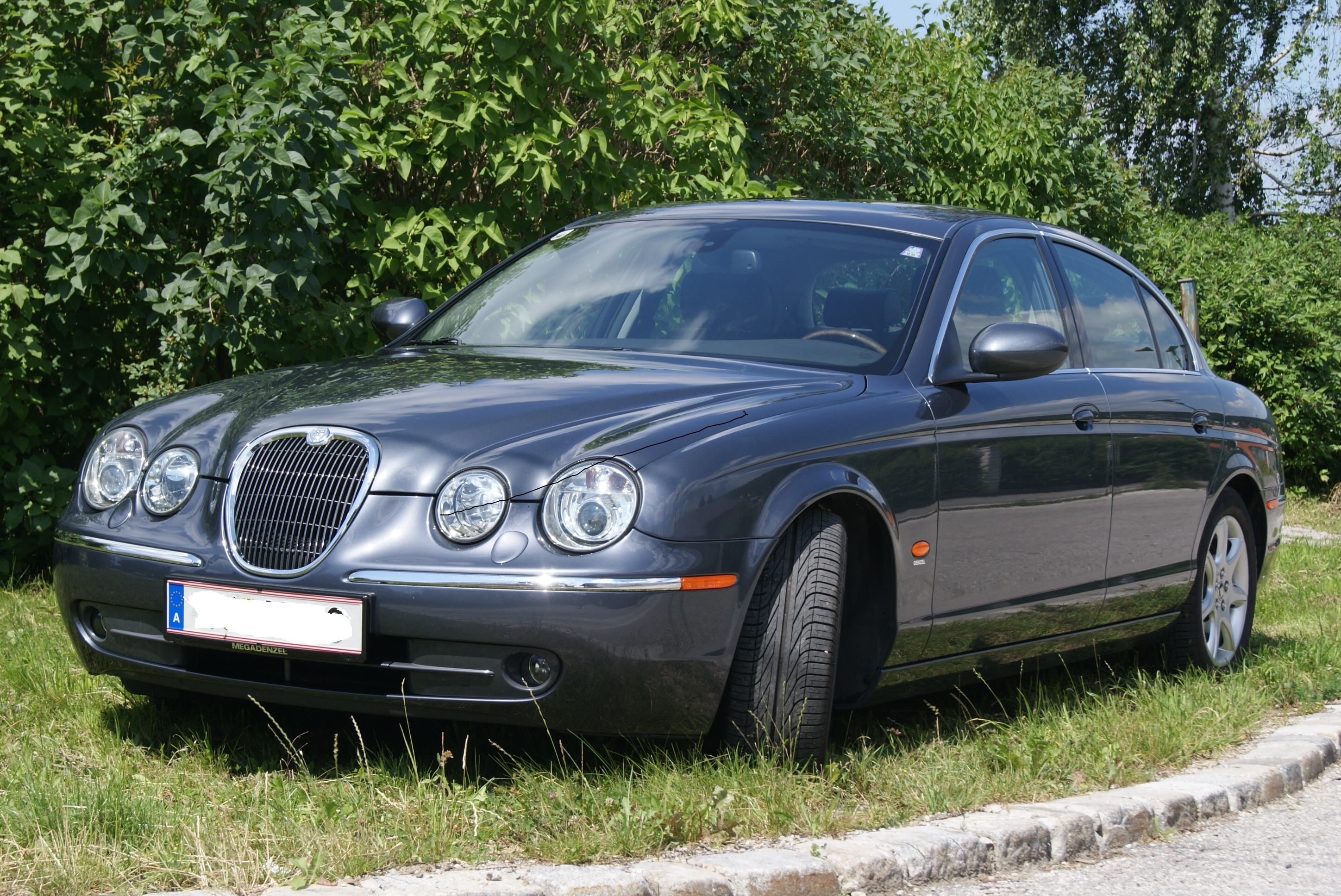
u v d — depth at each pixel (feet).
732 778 10.87
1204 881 10.86
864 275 14.17
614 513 10.31
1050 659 15.33
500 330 14.82
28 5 18.78
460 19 21.03
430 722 12.57
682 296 14.30
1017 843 10.90
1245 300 48.14
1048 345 13.14
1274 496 19.53
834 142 29.35
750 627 11.19
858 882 9.85
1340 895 10.63
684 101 23.75
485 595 10.16
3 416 18.61
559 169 21.95
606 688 10.27
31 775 10.50
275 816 9.84
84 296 19.01
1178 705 15.35
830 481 11.45
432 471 10.64
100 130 20.33
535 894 8.66
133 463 11.89
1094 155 37.99
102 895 8.47
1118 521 15.53
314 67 19.04
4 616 16.56
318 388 12.22
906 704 14.98
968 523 13.08
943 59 34.65
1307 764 14.15
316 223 18.81
